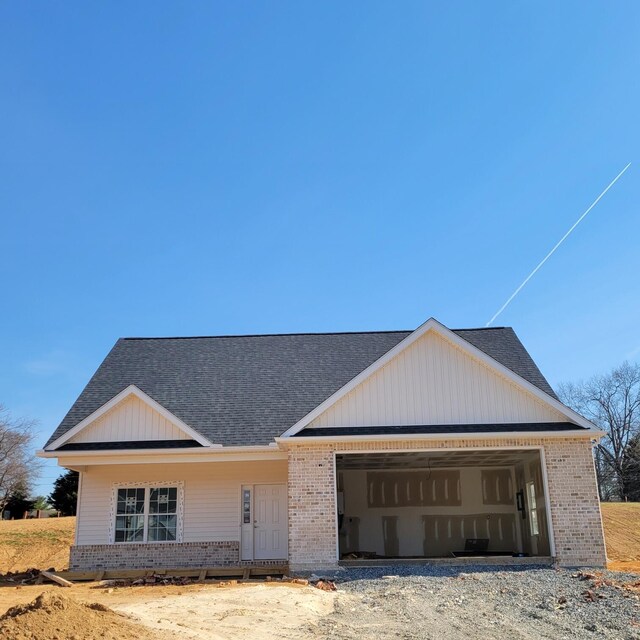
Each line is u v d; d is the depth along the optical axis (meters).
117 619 9.48
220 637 9.95
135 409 21.06
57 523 39.78
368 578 17.02
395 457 21.92
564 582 15.93
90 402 22.73
